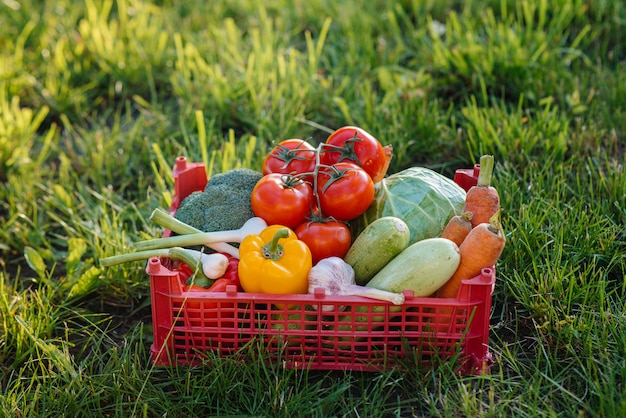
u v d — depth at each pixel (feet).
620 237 4.92
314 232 4.21
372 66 6.63
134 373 4.19
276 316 4.23
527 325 4.54
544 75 6.22
